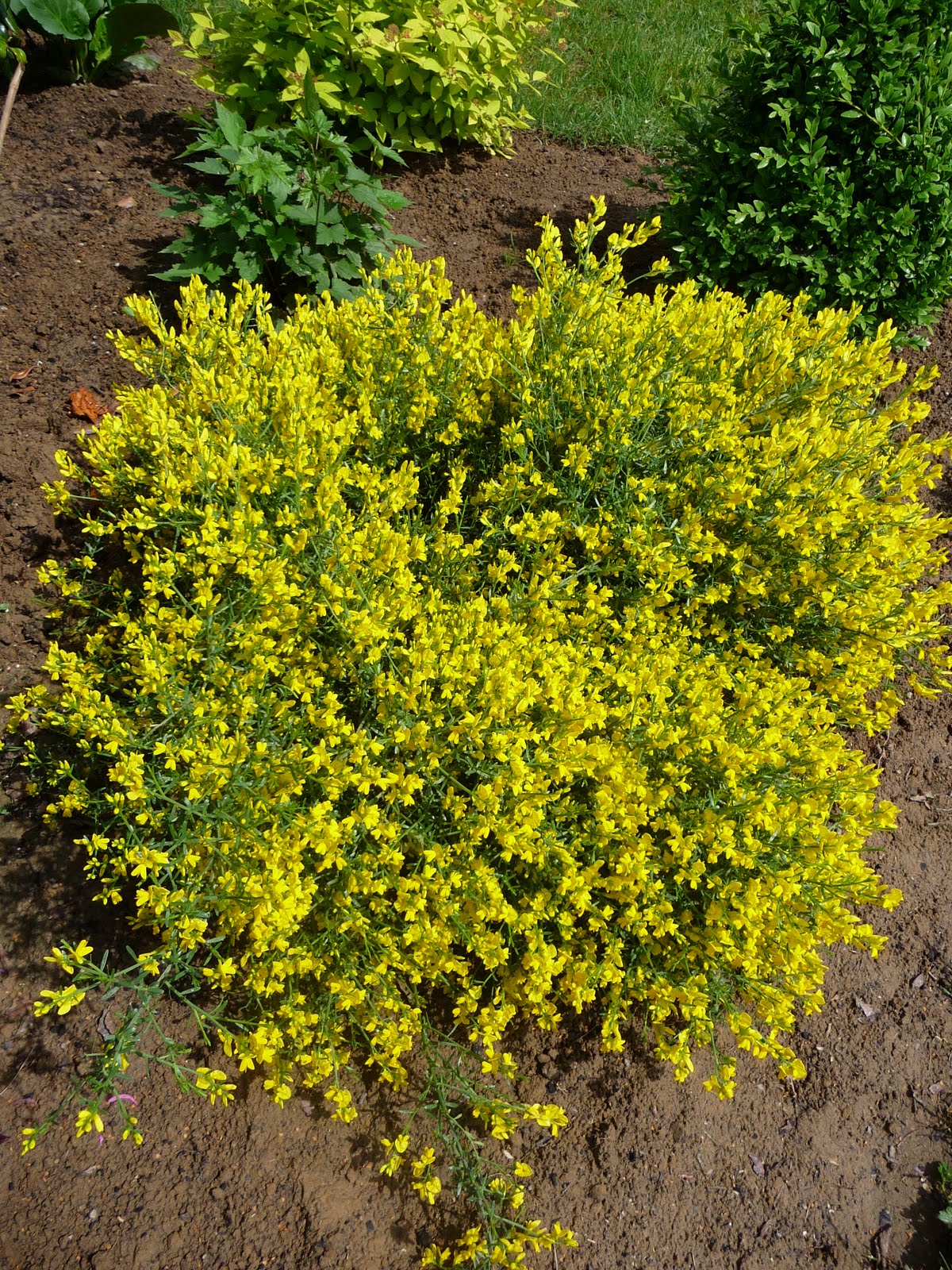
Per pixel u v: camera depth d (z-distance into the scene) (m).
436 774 2.22
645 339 2.79
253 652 2.24
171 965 2.12
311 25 4.18
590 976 2.14
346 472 2.45
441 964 2.15
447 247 4.50
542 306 2.74
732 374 2.79
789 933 2.15
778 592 2.71
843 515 2.49
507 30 4.81
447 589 2.56
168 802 2.14
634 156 5.39
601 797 2.15
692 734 2.24
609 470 2.68
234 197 3.57
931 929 2.81
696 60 5.96
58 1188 2.13
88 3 4.68
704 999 2.14
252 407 2.51
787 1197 2.31
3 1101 2.21
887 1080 2.52
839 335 2.95
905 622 2.67
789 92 3.80
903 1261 2.25
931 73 3.62
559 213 4.82
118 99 4.83
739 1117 2.42
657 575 2.51
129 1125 1.93
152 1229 2.10
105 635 2.63
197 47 4.47
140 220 4.20
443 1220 2.18
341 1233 2.14
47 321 3.72
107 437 2.65
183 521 2.38
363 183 3.78
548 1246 2.12
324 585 2.19
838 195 3.75
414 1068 2.37
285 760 2.13
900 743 3.20
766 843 2.22
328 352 2.78
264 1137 2.24
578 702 2.18
